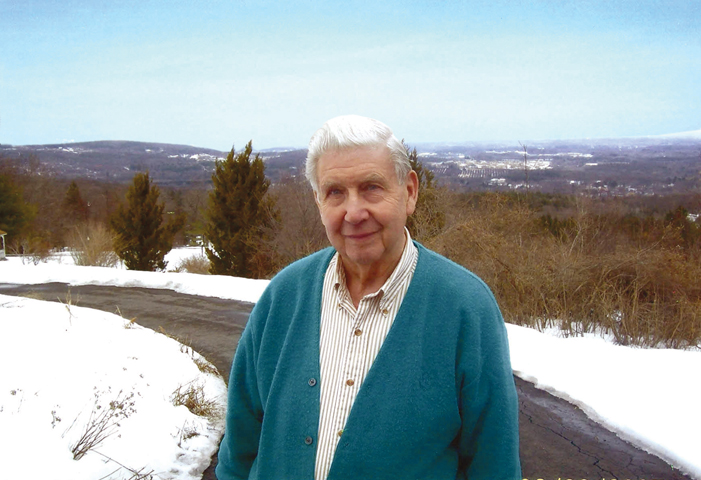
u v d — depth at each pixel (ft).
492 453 4.63
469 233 32.89
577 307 28.55
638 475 12.13
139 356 18.76
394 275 4.76
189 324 28.66
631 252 28.66
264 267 57.47
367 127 4.67
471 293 4.77
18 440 10.42
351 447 4.51
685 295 26.18
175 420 14.12
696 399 15.84
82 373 15.46
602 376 18.15
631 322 25.45
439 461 4.67
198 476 12.26
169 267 84.48
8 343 16.70
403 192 4.84
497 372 4.63
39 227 111.34
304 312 5.14
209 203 60.39
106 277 43.24
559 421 15.17
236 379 5.63
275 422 5.00
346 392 4.70
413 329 4.65
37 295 37.68
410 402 4.50
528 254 30.58
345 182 4.64
